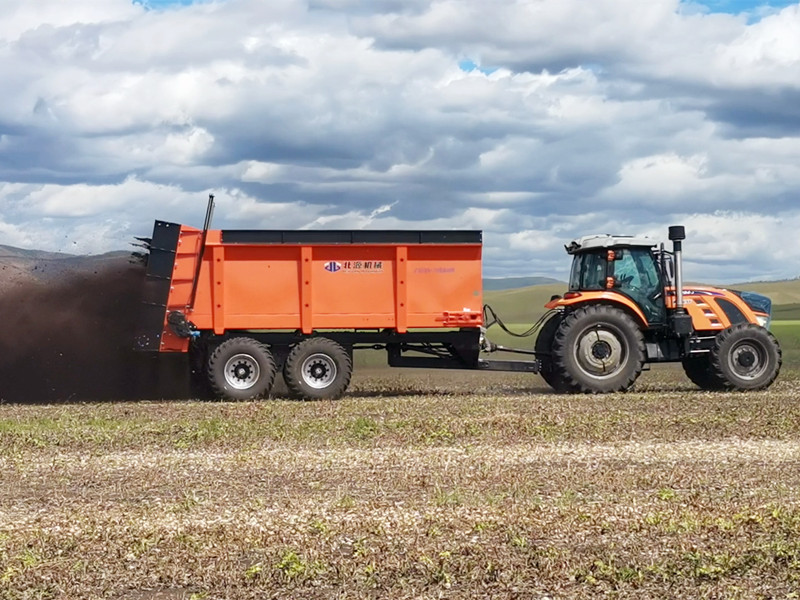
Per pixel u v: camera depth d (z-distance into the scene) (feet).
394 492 30.78
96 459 37.52
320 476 33.60
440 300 59.88
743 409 48.80
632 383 60.44
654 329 61.21
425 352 61.62
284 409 51.47
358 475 33.68
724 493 30.01
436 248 59.72
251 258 59.16
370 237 59.47
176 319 58.44
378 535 25.20
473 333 60.80
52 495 31.32
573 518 26.55
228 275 58.95
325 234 59.31
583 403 52.49
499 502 28.78
